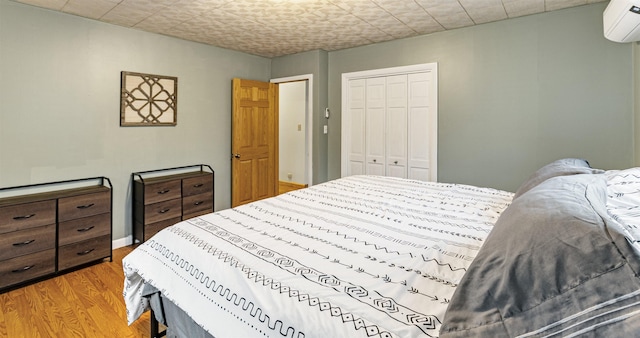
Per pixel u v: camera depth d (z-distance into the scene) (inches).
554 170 72.9
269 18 125.4
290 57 185.2
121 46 132.8
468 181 141.4
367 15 122.6
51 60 115.1
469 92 138.3
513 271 33.7
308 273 48.1
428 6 113.9
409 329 35.6
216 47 167.5
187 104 156.9
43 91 113.9
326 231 65.8
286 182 279.0
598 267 29.5
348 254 54.4
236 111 172.4
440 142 147.1
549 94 121.6
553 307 30.2
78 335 78.5
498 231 41.7
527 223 37.6
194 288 54.2
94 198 117.3
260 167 186.9
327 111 182.4
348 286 44.3
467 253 54.1
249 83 177.9
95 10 115.3
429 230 65.7
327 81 181.0
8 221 98.5
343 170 178.5
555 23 118.9
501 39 129.6
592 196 45.1
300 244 58.9
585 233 32.3
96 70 126.4
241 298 46.8
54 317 85.7
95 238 117.9
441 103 145.5
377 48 161.8
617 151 111.0
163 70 146.7
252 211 80.7
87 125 125.3
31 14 110.0
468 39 136.9
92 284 104.3
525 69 125.6
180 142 155.3
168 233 67.2
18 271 100.5
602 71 112.0
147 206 133.0
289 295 43.6
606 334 27.0
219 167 173.3
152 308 71.1
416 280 45.8
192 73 157.9
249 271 49.6
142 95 139.6
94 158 127.9
